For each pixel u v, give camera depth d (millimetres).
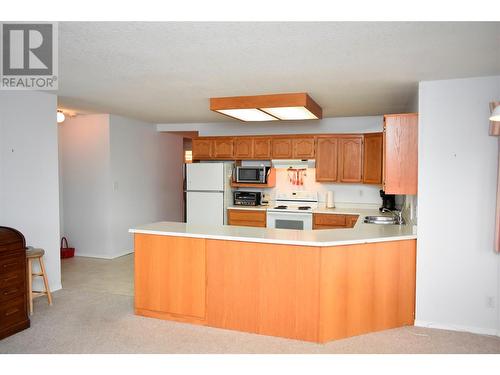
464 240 3270
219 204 6234
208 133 6789
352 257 3133
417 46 2445
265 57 2715
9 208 3758
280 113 4395
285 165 6219
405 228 3756
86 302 3994
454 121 3270
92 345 3002
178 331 3285
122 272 5145
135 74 3219
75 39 2363
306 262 3055
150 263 3582
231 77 3303
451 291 3316
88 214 5961
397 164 3523
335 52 2588
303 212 5789
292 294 3107
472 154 3230
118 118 5930
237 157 6387
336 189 6191
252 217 6098
